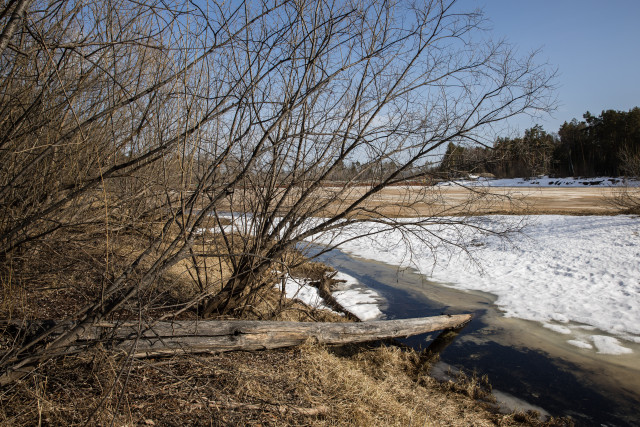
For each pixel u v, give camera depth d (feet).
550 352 22.08
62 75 11.38
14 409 8.98
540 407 16.99
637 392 18.11
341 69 14.21
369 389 14.87
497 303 30.55
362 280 36.83
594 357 21.42
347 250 50.29
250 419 11.02
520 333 24.70
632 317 26.08
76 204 13.55
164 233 11.73
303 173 17.33
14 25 8.61
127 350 11.43
